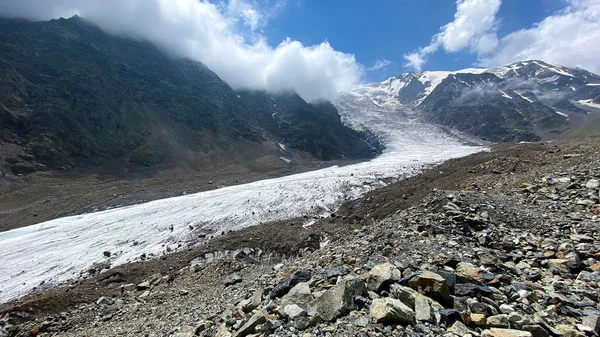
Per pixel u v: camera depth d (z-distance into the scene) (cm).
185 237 4128
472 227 1301
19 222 5100
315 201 5459
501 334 552
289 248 3291
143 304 1936
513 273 909
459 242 1140
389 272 798
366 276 827
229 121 15625
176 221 4734
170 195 6719
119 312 1869
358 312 673
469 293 721
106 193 6706
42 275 3198
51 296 2366
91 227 4569
